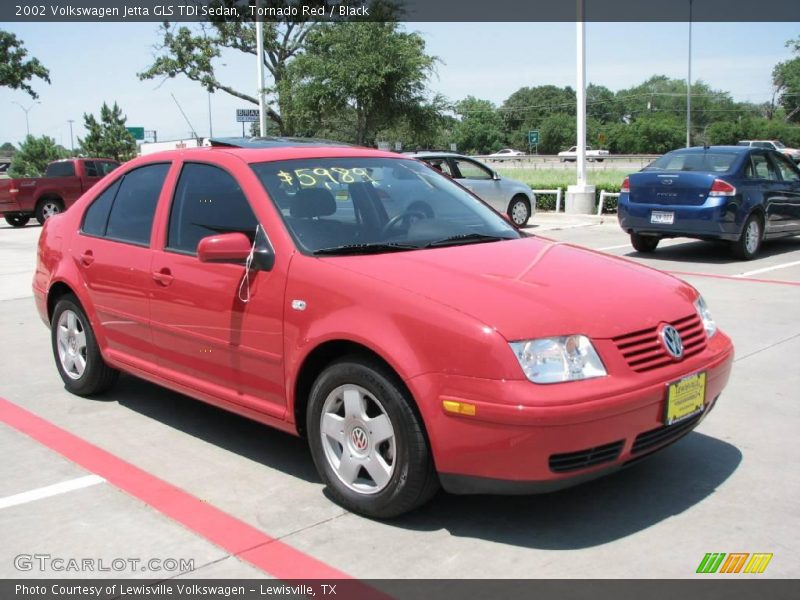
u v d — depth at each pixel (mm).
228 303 4176
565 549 3379
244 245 3998
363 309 3559
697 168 11422
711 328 4035
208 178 4570
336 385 3686
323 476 3838
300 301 3807
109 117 60062
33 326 8078
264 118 22688
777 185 11680
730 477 4094
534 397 3141
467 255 4020
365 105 24438
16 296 9711
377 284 3594
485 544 3432
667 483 4027
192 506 3854
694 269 10555
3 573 3250
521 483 3219
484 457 3227
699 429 4789
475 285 3559
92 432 4930
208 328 4316
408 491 3457
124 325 4977
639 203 11570
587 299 3547
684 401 3533
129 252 4895
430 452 3410
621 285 3793
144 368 4906
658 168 11805
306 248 3973
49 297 5758
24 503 3906
